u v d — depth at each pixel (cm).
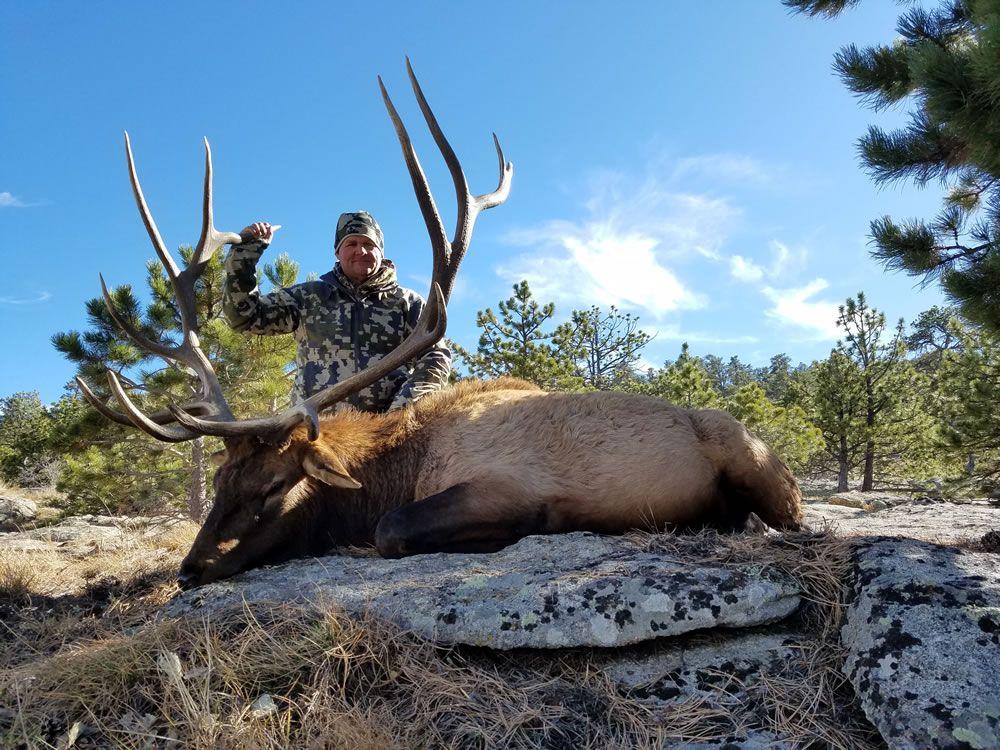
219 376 927
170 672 227
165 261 370
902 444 1900
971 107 423
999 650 206
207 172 377
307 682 232
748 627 249
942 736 187
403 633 244
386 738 204
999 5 392
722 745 206
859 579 248
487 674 235
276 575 306
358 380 346
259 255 416
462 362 1603
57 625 304
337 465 329
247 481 327
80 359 911
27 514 1043
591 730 215
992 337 470
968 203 628
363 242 445
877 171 557
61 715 228
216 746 205
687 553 280
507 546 328
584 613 241
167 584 346
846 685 224
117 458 1008
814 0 679
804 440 1719
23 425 2464
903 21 626
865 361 1942
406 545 318
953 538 441
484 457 341
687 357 1831
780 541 283
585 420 348
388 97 334
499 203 390
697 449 343
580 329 1786
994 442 1073
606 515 334
